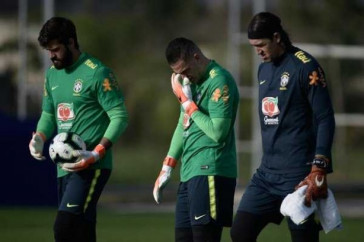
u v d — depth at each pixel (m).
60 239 26.61
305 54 24.64
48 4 60.03
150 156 106.88
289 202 23.92
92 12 114.69
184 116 26.27
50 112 27.81
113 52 111.12
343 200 63.00
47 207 51.94
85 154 25.98
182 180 26.39
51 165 52.06
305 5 103.31
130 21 112.44
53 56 26.42
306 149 24.64
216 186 25.73
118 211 54.06
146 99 111.44
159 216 50.59
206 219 25.70
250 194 25.33
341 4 103.50
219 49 107.19
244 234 25.22
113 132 26.33
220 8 112.06
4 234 41.09
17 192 51.84
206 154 25.77
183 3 112.94
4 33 97.81
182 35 112.62
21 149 51.81
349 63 90.44
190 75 25.73
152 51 112.94
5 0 95.81
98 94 26.52
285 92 24.61
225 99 25.50
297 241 24.66
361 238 40.81
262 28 24.55
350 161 91.31
